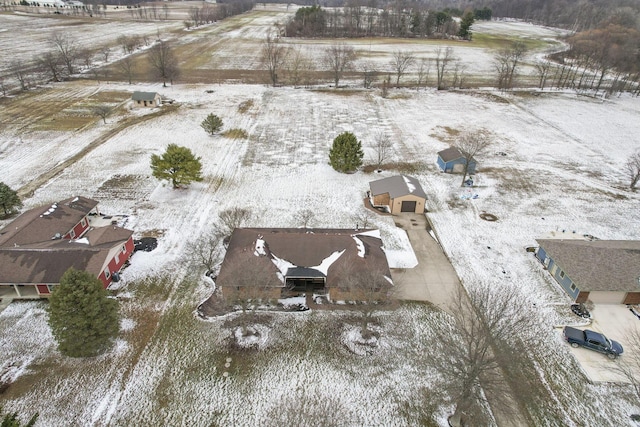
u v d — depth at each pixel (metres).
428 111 75.06
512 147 60.44
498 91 87.00
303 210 43.59
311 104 76.88
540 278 34.44
